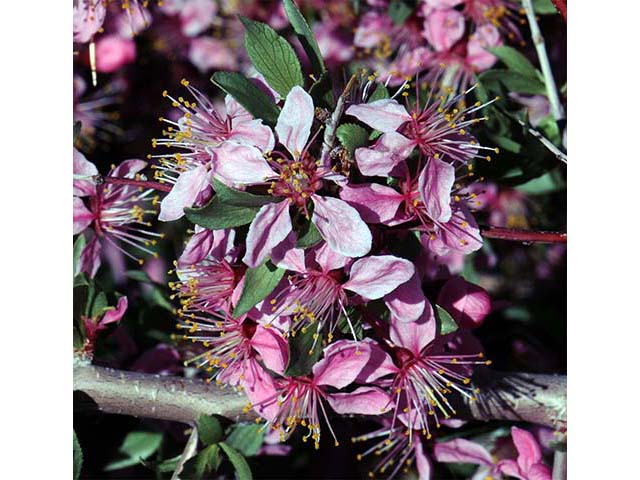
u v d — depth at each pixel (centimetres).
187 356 24
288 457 26
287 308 20
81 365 22
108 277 27
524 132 24
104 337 23
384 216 19
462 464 25
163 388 22
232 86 19
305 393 20
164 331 25
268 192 19
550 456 25
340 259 19
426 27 27
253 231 19
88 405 22
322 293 19
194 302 21
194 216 19
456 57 27
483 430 24
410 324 20
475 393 21
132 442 25
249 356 20
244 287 19
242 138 19
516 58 25
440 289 21
